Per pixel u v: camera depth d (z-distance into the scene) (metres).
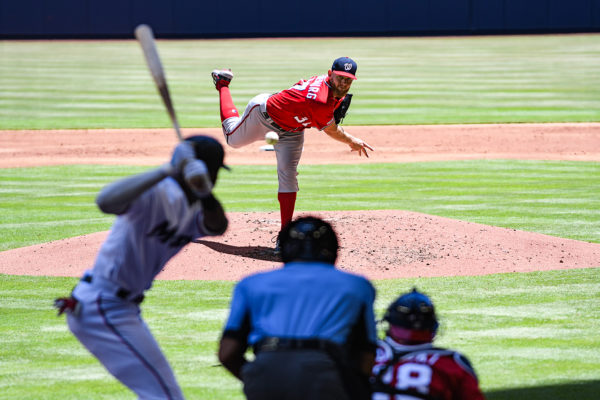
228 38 195.25
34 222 42.06
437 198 48.28
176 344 23.95
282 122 32.66
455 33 195.50
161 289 29.75
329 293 12.75
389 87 111.25
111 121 83.94
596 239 37.47
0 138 74.75
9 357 22.91
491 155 65.94
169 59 147.75
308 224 13.66
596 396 19.39
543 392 19.69
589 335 24.33
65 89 109.25
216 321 26.19
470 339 23.98
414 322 12.95
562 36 189.75
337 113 33.44
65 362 22.50
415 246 34.44
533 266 32.44
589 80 116.62
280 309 12.65
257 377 12.25
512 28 195.25
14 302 28.47
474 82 115.94
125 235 14.34
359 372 12.52
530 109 91.12
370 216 39.59
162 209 14.13
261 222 38.97
